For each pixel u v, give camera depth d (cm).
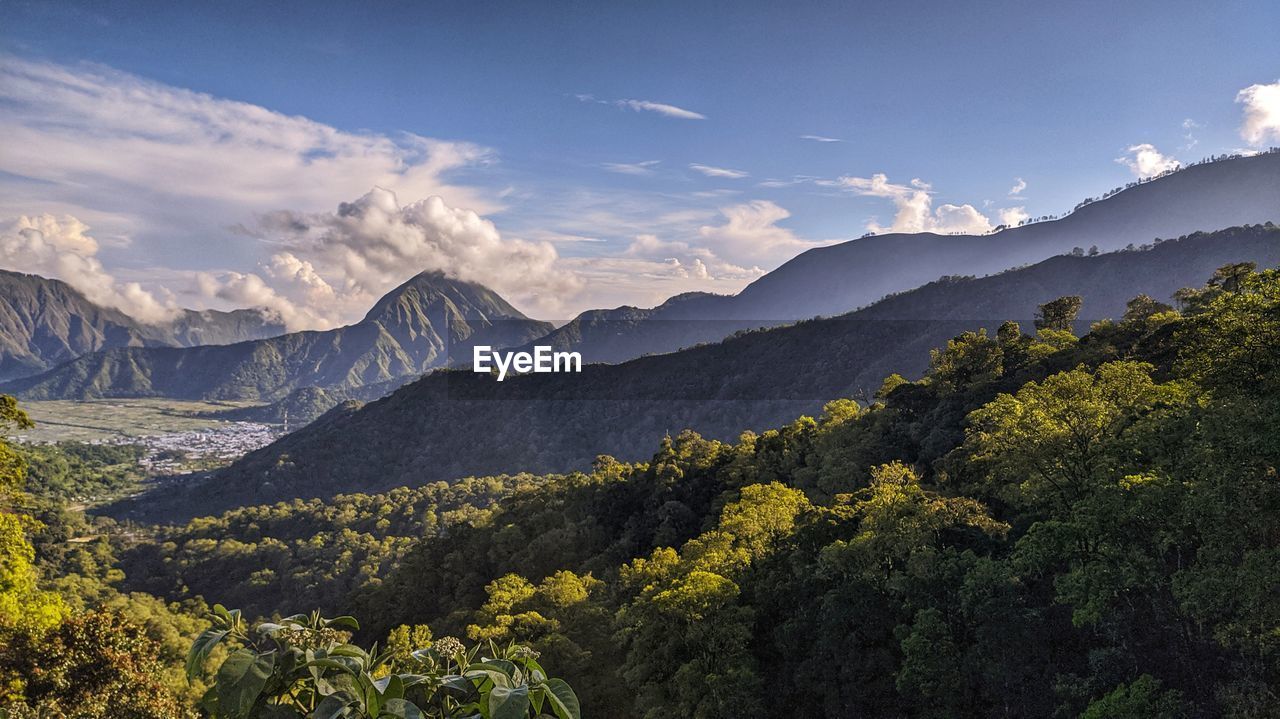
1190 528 2650
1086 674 2731
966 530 3506
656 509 7775
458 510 14000
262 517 15888
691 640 3725
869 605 3316
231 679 304
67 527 15288
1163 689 2389
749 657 3609
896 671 3127
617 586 5641
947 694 2895
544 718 335
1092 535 2761
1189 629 2506
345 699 311
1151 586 2688
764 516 4822
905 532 3453
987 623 2819
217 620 357
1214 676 2366
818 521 4238
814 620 3553
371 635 8131
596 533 8206
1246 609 2222
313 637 356
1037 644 2756
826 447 7062
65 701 1873
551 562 7969
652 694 3725
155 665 2186
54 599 2858
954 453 4841
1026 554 2922
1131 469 3066
